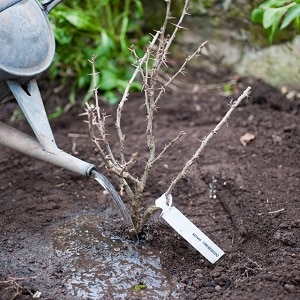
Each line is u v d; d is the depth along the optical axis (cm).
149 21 208
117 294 128
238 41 199
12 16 126
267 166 162
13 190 156
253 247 138
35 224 145
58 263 134
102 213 149
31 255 136
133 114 186
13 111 191
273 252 135
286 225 140
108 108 189
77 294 127
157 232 141
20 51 127
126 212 135
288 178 156
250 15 194
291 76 191
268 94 190
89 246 139
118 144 173
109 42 189
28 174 161
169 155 167
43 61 131
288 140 171
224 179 156
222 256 135
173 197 154
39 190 156
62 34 187
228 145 170
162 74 202
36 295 125
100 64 194
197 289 129
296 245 136
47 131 130
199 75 204
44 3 135
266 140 172
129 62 198
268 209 145
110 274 132
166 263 135
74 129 181
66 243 140
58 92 198
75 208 150
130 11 208
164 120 184
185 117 185
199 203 152
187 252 137
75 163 129
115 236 142
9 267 132
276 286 126
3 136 132
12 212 149
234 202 150
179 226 130
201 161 164
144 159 165
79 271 132
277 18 163
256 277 129
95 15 195
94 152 169
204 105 190
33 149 131
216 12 199
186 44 205
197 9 200
